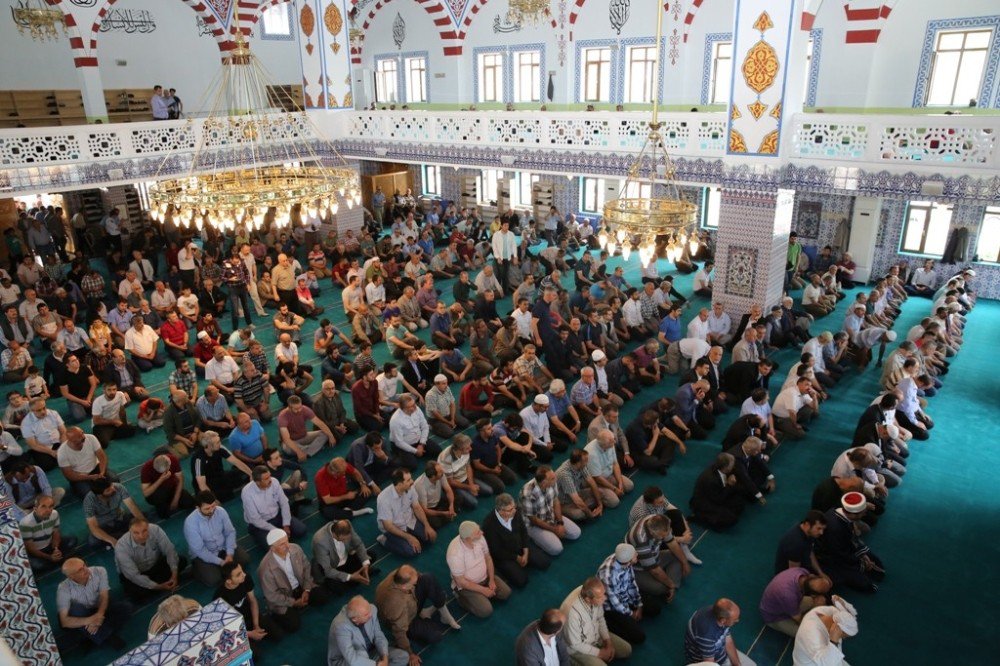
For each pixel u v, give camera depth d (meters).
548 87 19.20
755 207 12.12
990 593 6.61
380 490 8.13
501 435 8.30
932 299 15.05
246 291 13.34
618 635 6.03
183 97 20.52
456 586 6.44
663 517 6.23
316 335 11.48
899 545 7.31
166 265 17.56
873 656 5.88
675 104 17.20
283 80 22.20
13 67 17.55
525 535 6.86
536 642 5.17
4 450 8.33
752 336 10.33
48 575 6.99
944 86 14.27
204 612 2.65
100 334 11.33
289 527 7.22
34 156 12.62
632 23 17.31
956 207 14.77
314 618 6.36
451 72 21.33
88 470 8.05
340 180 9.47
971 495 8.13
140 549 6.42
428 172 24.45
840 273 15.84
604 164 13.70
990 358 11.86
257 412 9.81
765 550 7.25
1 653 1.48
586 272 14.99
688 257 16.83
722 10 16.02
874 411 8.38
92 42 14.09
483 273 13.77
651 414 8.42
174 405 8.78
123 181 13.77
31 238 16.44
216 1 16.58
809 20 11.38
